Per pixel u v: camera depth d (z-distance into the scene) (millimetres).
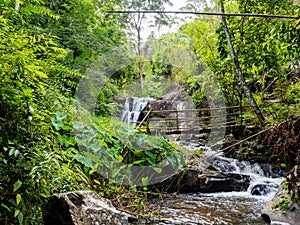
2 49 1214
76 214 1417
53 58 2338
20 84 1250
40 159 1321
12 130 1241
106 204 1716
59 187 1484
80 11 4488
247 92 4238
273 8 4277
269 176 4090
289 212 2250
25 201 1219
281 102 4176
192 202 2932
